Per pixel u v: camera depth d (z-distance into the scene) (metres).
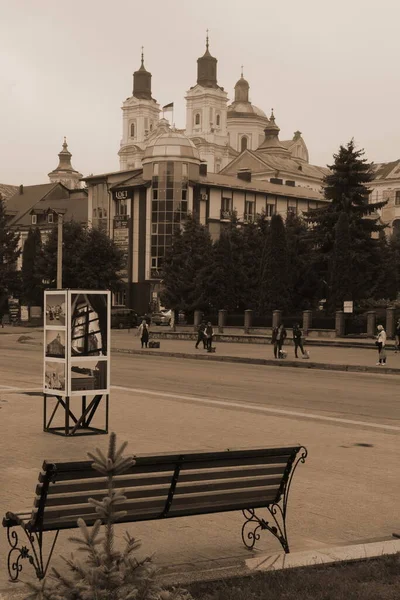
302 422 14.17
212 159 144.62
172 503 5.70
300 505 8.01
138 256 80.06
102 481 5.32
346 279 50.38
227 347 41.19
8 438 12.04
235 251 58.78
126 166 155.50
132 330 61.56
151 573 3.93
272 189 87.19
